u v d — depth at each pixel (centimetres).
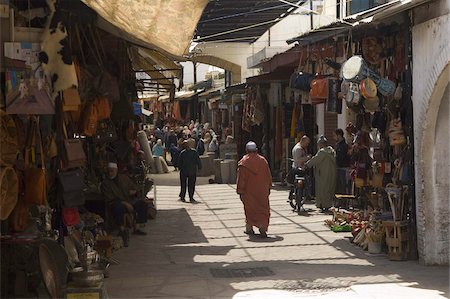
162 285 830
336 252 1041
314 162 1498
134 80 1368
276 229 1282
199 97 4303
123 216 1121
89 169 1112
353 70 993
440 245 929
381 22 997
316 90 1169
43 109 662
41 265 668
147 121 5112
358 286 811
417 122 939
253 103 2362
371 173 1152
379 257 995
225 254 1045
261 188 1196
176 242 1163
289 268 927
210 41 2091
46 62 664
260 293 786
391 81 1008
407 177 977
